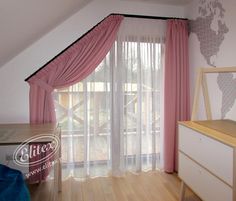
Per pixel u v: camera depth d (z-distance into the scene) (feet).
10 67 8.39
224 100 7.35
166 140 9.38
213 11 7.82
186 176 6.45
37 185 8.36
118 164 9.23
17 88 8.50
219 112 7.62
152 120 9.52
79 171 9.02
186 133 6.37
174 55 9.19
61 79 8.56
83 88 8.90
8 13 4.03
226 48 7.22
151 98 9.46
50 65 8.47
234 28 6.86
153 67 9.36
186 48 9.40
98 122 9.16
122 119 9.17
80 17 8.73
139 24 9.18
